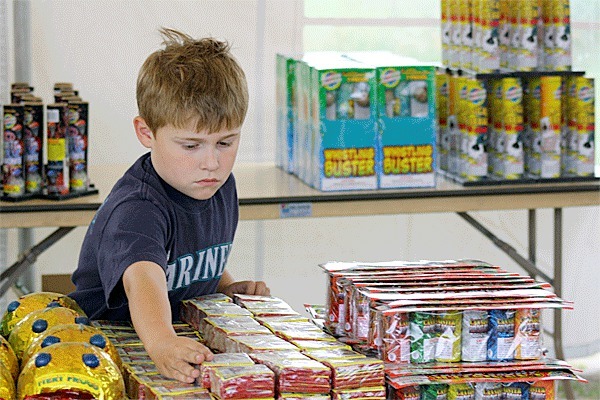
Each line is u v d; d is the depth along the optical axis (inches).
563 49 131.8
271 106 152.6
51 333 52.8
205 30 148.2
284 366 50.0
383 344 55.7
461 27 133.9
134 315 57.4
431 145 125.3
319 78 121.2
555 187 127.0
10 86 142.3
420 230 160.7
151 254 61.3
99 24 144.7
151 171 67.2
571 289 165.8
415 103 124.9
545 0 133.0
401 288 58.2
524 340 56.6
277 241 157.6
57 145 116.8
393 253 160.7
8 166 115.0
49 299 61.4
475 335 56.1
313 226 157.9
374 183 124.6
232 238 77.7
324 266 64.7
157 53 64.6
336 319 62.2
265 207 119.5
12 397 48.9
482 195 125.6
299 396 49.8
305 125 129.2
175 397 49.4
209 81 61.3
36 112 117.0
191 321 65.4
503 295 57.0
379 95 123.3
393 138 124.1
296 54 142.3
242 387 48.7
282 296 159.3
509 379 53.8
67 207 114.4
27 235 147.3
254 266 157.8
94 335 52.9
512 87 127.1
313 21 153.7
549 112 128.3
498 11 128.1
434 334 55.7
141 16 145.9
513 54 132.0
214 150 62.4
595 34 163.6
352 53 141.3
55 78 144.6
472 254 162.7
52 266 150.6
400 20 159.2
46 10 142.9
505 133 128.6
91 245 69.1
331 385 50.8
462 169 130.0
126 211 64.2
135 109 147.9
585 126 130.7
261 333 57.9
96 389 48.3
